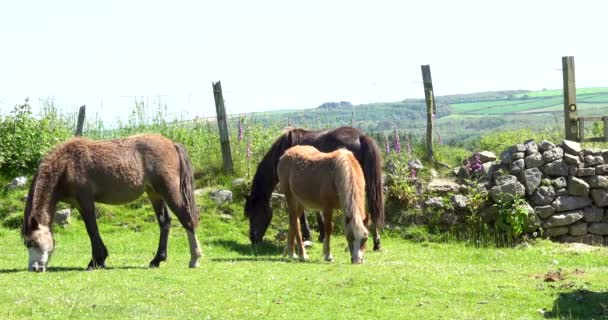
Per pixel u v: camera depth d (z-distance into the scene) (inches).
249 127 924.0
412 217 770.8
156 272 530.9
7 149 856.9
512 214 729.0
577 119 801.6
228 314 416.5
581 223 743.7
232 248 710.5
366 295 460.1
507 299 453.7
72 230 741.9
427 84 841.5
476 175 780.0
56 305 426.0
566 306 433.7
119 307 421.4
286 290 471.8
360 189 580.4
